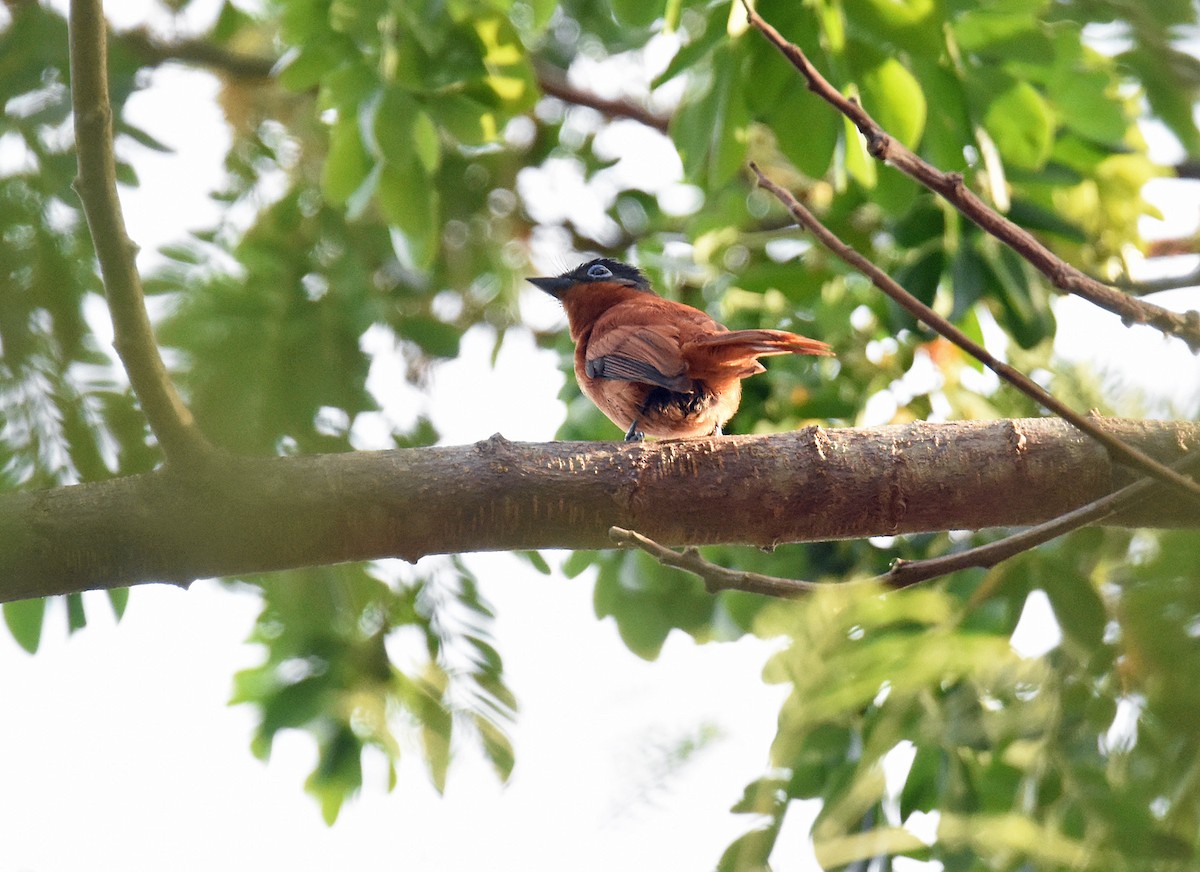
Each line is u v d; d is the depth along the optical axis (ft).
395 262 40.98
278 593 35.06
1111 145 35.76
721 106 31.19
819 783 17.98
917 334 34.60
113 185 22.54
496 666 35.78
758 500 25.41
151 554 23.89
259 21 43.83
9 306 27.76
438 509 24.68
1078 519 19.89
